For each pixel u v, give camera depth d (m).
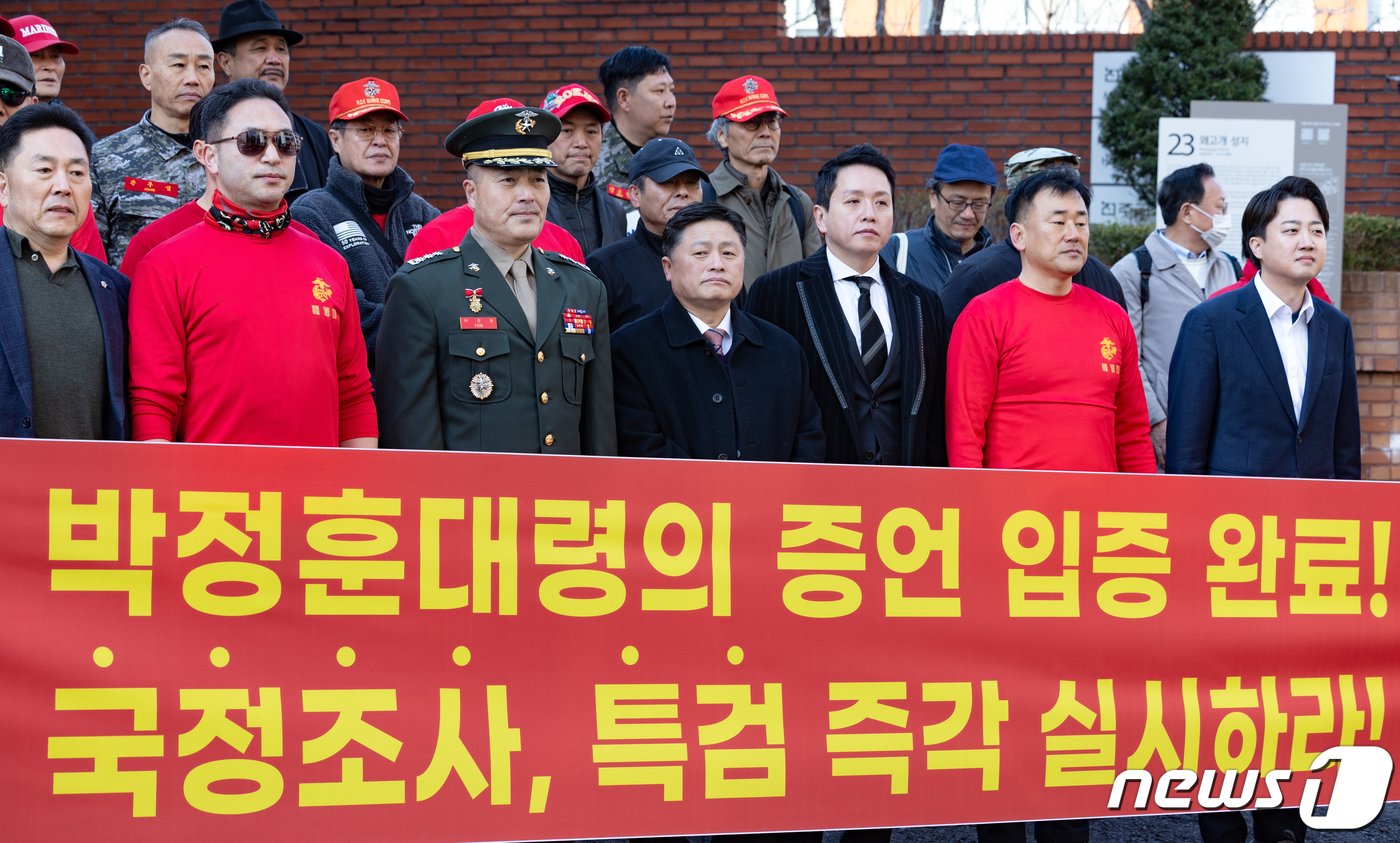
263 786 3.56
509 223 4.11
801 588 3.91
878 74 11.01
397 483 3.68
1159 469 5.96
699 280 4.27
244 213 3.85
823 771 3.89
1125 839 4.90
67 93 11.58
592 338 4.22
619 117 6.57
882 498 3.97
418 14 11.30
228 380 3.76
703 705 3.83
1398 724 4.29
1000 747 4.02
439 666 3.69
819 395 4.49
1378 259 8.89
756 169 5.93
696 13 11.11
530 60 11.25
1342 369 4.79
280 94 3.94
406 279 4.09
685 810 3.80
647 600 3.82
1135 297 6.04
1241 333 4.70
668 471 3.84
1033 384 4.36
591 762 3.75
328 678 3.62
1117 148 10.61
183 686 3.54
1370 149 10.70
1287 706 4.22
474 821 3.67
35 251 3.65
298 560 3.62
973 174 6.21
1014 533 4.06
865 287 4.59
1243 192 8.34
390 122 5.26
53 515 3.49
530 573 3.75
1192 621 4.17
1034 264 4.42
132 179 5.30
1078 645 4.09
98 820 3.47
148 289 3.76
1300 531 4.25
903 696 3.96
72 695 3.48
